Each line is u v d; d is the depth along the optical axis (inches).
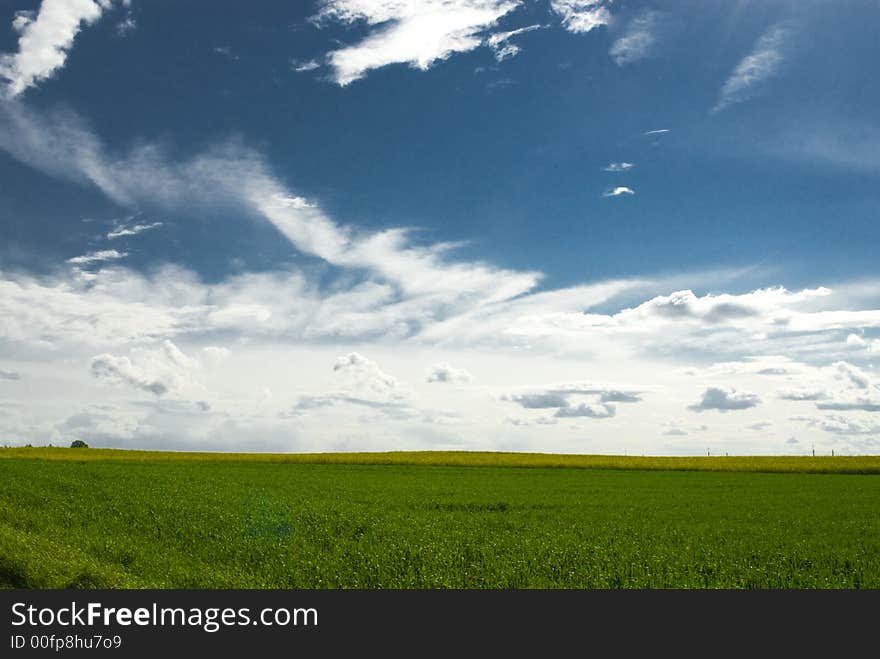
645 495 1722.4
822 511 1424.7
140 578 732.7
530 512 1344.7
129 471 1998.0
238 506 1243.8
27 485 1434.5
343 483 1871.3
